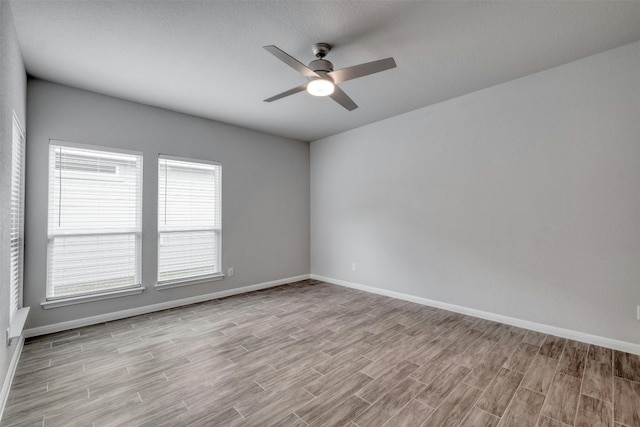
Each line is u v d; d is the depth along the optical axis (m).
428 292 3.85
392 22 2.17
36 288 2.89
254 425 1.67
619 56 2.50
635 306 2.45
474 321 3.26
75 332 2.97
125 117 3.47
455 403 1.86
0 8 1.65
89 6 1.96
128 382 2.10
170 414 1.77
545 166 2.89
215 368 2.29
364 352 2.55
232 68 2.80
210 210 4.25
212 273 4.24
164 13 2.05
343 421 1.71
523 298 3.05
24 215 2.82
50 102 3.00
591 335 2.65
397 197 4.18
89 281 3.22
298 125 4.55
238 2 1.96
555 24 2.19
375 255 4.48
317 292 4.54
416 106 3.82
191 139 4.03
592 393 1.94
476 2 1.97
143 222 3.58
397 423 1.69
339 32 2.28
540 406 1.82
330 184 5.16
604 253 2.59
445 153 3.66
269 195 4.92
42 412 1.78
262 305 3.88
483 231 3.34
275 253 4.99
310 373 2.21
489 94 3.27
